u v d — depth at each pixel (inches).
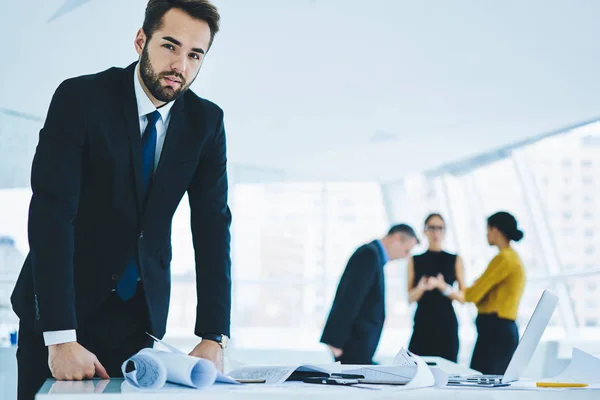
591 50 261.7
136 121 70.1
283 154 400.5
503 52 277.0
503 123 341.1
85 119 67.6
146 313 71.8
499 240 213.8
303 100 337.7
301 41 287.9
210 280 74.1
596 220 350.0
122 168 69.2
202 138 73.4
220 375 53.5
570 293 354.9
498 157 387.5
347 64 304.2
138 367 51.9
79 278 69.9
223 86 324.8
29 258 70.9
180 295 393.7
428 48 284.2
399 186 451.2
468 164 409.7
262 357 354.6
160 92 68.1
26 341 68.1
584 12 241.3
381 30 276.4
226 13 268.4
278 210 433.1
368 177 440.8
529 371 302.5
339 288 207.0
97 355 69.9
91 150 68.3
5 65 278.8
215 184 76.9
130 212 70.1
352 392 49.3
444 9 256.1
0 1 244.2
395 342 397.4
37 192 66.2
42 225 64.9
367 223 447.5
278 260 431.2
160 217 71.4
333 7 264.1
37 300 63.0
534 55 273.9
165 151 70.9
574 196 356.2
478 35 268.7
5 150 317.7
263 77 316.8
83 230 70.2
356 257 205.5
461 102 324.5
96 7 247.4
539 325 64.9
